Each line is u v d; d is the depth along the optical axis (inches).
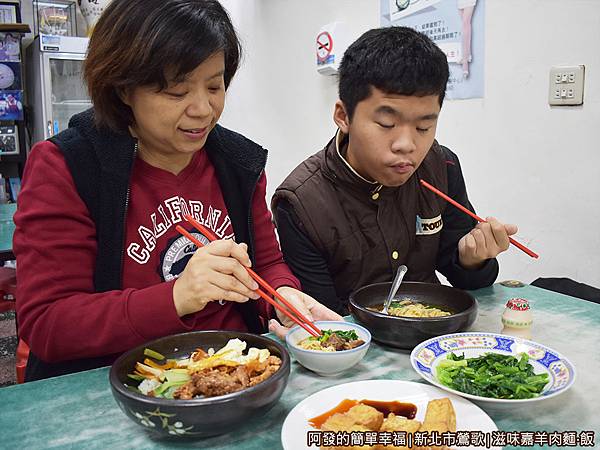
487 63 77.4
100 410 32.3
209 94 38.3
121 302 37.0
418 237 56.6
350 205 53.9
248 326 49.9
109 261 42.1
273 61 124.4
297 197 54.2
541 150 72.2
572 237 70.1
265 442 29.1
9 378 99.0
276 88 124.9
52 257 38.8
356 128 47.8
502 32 74.6
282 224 55.6
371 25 96.0
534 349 36.5
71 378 36.5
